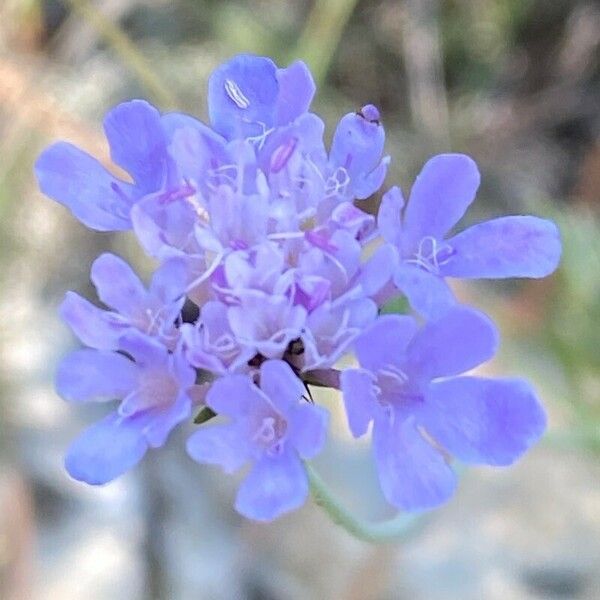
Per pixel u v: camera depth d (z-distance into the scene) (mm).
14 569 161
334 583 156
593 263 170
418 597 154
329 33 182
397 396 83
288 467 79
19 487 167
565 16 230
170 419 80
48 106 178
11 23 187
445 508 161
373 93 227
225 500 165
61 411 176
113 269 85
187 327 83
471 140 227
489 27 226
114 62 207
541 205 176
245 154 88
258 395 81
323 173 89
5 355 178
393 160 217
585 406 163
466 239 87
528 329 177
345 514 106
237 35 213
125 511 165
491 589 155
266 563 160
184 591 158
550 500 163
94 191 89
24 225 185
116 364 84
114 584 159
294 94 89
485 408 80
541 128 234
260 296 83
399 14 227
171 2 218
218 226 86
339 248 86
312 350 83
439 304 81
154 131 89
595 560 157
